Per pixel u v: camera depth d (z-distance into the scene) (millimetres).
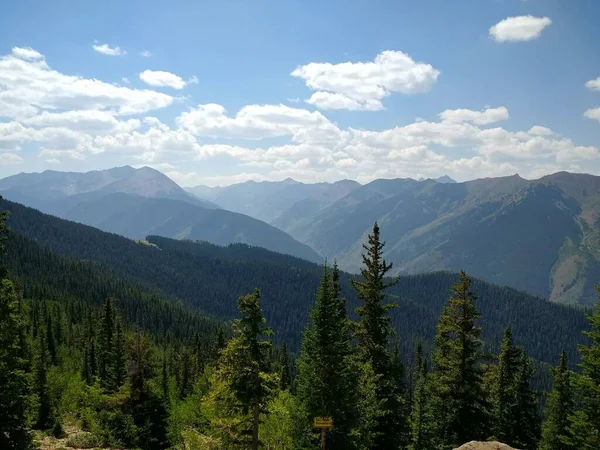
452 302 34094
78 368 80938
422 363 71688
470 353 33750
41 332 95688
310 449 28953
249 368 26922
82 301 182500
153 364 48500
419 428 36375
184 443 35594
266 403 28406
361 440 30078
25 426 27109
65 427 53656
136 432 42219
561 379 41938
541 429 43156
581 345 28531
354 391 30188
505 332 43156
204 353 92188
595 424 27688
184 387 86625
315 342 29531
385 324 32875
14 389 25719
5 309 25422
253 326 27188
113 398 43406
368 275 33000
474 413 33594
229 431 28922
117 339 54188
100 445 43312
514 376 43125
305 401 30125
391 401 32531
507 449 23359
